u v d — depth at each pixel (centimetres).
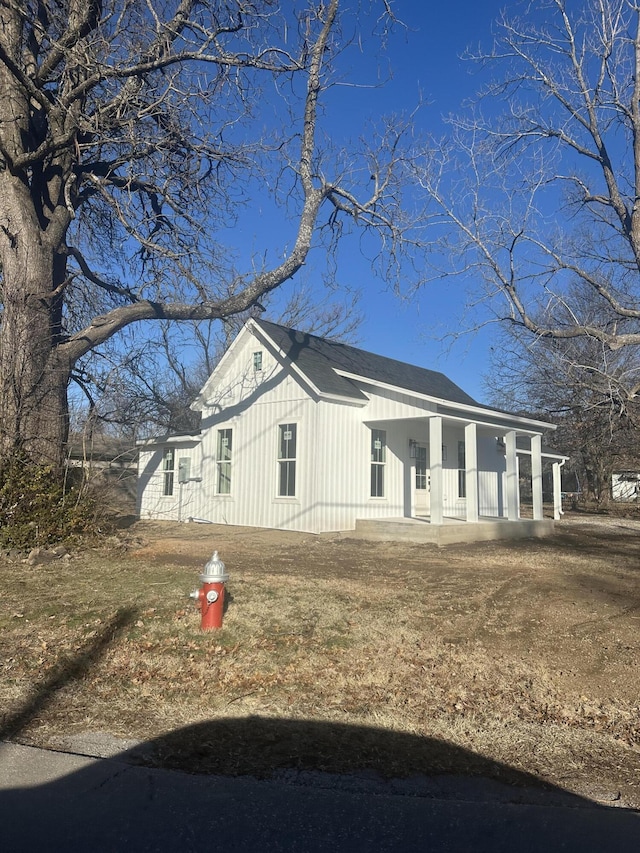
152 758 434
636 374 1730
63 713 506
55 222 1406
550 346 1845
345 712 518
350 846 334
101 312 1938
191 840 334
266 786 399
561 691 575
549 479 4919
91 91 1506
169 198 1658
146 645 648
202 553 1241
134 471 2347
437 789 406
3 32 1337
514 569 1160
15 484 1150
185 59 1384
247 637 671
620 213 1476
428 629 732
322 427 1694
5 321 1232
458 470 2197
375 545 1484
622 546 1638
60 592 834
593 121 1462
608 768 442
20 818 350
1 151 1305
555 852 333
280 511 1753
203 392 2033
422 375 2423
